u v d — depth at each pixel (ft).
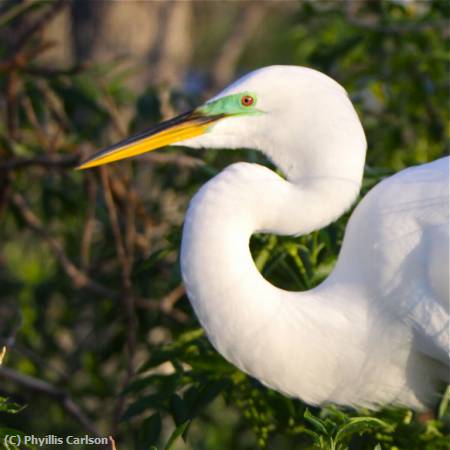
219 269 17.61
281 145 18.49
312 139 18.16
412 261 18.08
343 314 18.56
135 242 27.04
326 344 18.45
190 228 17.76
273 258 19.85
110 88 28.78
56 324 29.45
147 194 31.83
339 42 28.32
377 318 18.48
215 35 54.54
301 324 18.26
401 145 28.17
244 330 17.89
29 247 34.40
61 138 29.68
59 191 28.45
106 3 37.76
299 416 19.71
